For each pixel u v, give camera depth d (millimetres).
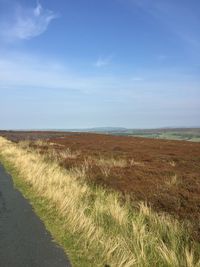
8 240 8664
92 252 7793
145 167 20938
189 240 8305
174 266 6996
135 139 61281
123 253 7359
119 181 16047
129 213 10945
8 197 13594
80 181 15844
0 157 27938
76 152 30109
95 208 10953
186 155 30016
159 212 10742
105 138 62750
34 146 38438
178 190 14117
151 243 7992
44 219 10414
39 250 8000
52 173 17281
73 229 9188
